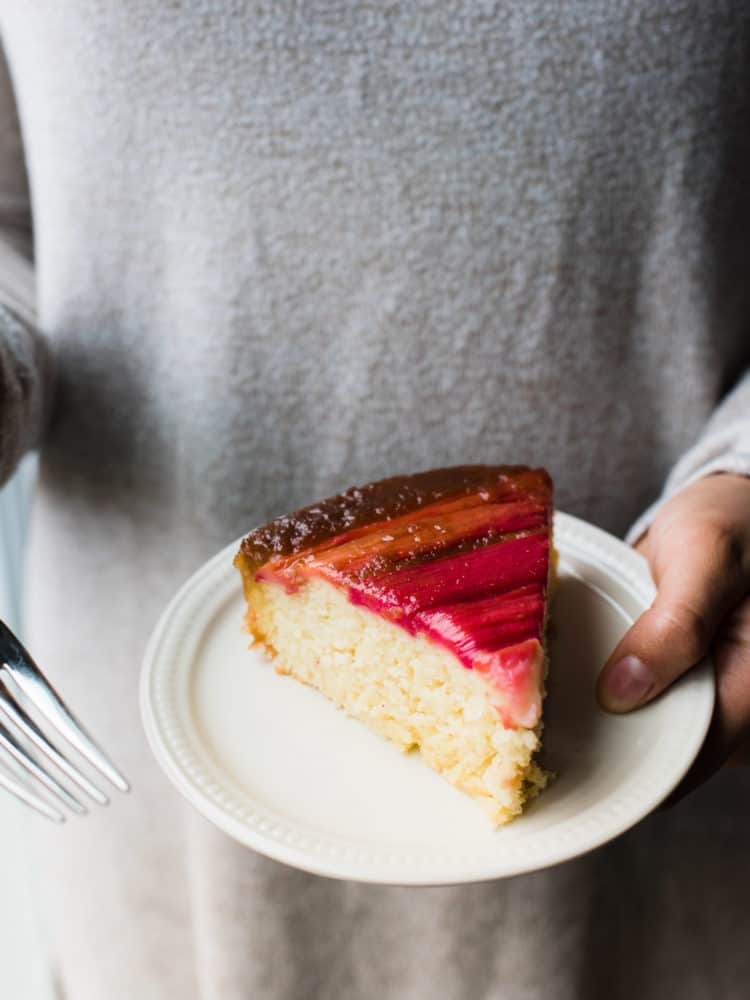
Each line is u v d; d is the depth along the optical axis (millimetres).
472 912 440
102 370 431
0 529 616
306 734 342
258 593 360
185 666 358
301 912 441
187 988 482
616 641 363
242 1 376
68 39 392
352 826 315
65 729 332
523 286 406
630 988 472
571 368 417
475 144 390
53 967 518
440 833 313
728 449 387
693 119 388
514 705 311
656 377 424
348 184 396
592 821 307
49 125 408
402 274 405
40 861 481
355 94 385
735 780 447
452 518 365
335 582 342
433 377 418
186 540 440
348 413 424
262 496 434
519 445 429
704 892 460
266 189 397
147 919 469
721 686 345
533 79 383
